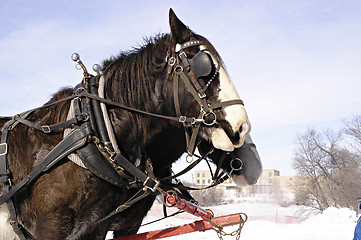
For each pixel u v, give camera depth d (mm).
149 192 2852
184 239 10109
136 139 2934
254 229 12086
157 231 2906
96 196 2730
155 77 2990
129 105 2959
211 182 3691
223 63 3012
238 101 2840
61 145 2670
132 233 3266
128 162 2746
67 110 2904
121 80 3029
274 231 11727
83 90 2930
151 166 2973
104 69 3205
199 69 2840
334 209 16375
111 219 2949
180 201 2709
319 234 11000
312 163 30328
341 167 29828
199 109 2859
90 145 2691
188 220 18016
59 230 2662
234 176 3490
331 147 30391
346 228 12562
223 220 2900
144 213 3266
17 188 2668
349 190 29047
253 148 3492
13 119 2957
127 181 2799
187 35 3004
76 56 3047
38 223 2691
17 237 2863
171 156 3215
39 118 2967
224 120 2807
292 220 18594
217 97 2840
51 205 2660
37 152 2791
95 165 2658
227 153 3398
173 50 2971
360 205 4188
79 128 2725
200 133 2926
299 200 30047
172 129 3043
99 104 2857
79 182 2682
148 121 2967
